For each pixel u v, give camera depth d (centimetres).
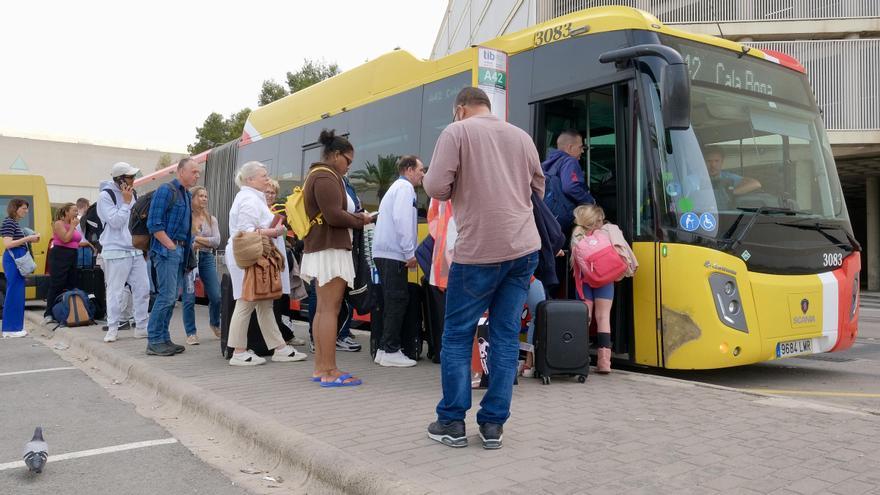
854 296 668
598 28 636
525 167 376
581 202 614
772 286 586
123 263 843
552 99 671
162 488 362
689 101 541
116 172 845
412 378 589
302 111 1119
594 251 570
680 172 582
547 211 414
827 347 639
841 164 2045
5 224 997
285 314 831
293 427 416
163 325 733
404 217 630
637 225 597
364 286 646
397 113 870
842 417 433
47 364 764
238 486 364
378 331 699
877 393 575
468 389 377
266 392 527
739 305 569
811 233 636
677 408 461
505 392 367
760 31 1775
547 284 429
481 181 361
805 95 710
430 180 363
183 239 745
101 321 1097
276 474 378
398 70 886
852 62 1752
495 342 373
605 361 591
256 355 682
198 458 413
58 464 404
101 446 440
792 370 705
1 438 461
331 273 552
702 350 559
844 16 1769
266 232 650
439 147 363
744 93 650
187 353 747
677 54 546
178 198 733
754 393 511
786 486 306
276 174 1177
